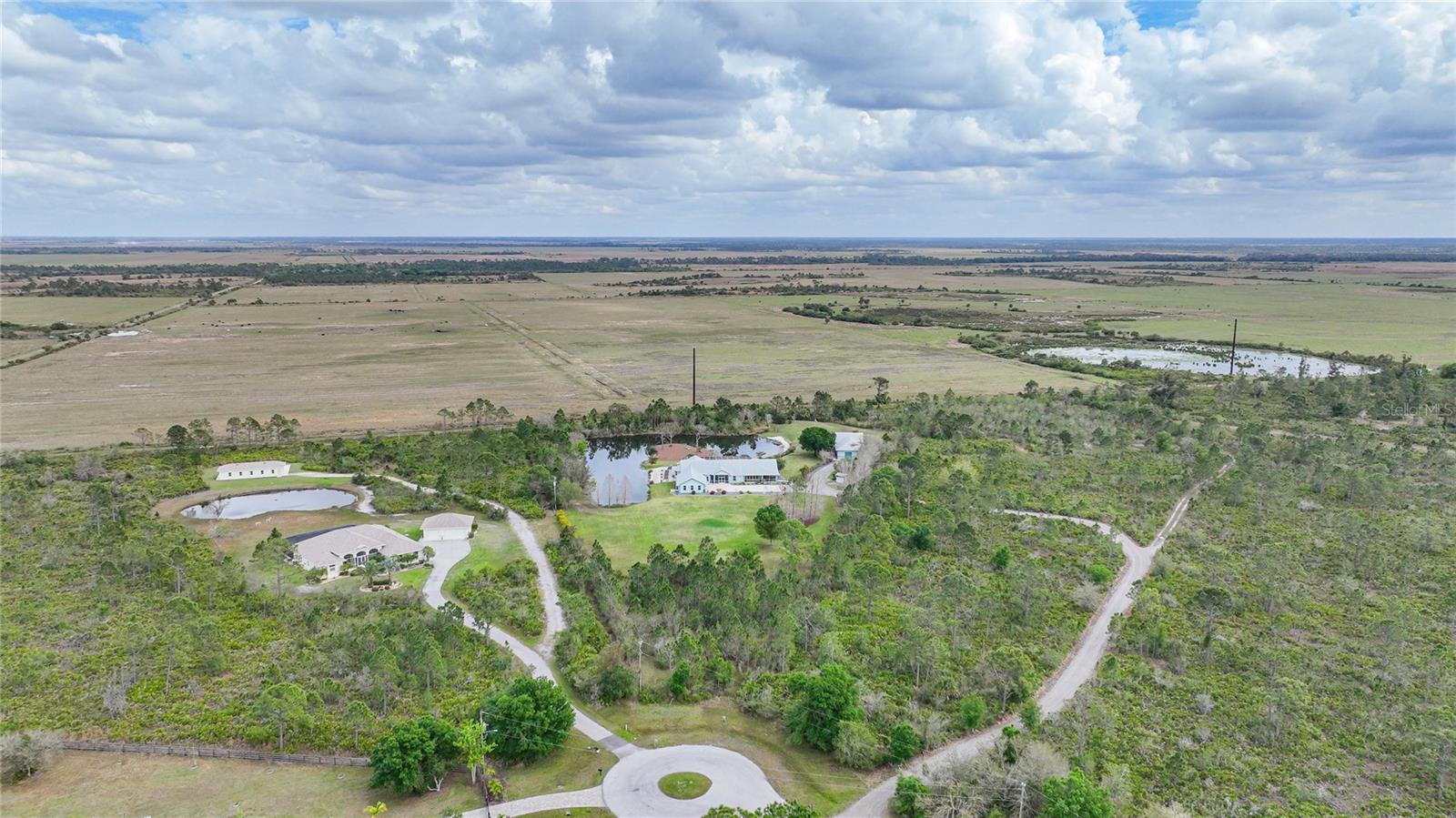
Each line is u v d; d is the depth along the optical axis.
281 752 82.81
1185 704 91.44
